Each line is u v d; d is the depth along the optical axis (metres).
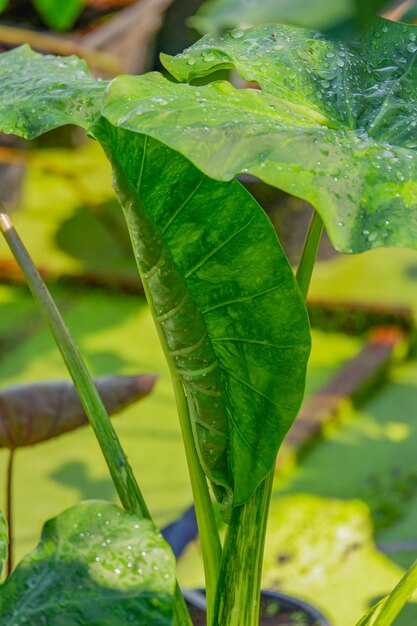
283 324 1.87
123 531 1.79
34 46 5.00
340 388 3.76
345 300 4.30
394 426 3.65
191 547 2.75
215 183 1.85
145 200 1.87
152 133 1.75
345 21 1.14
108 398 2.26
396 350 4.07
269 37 1.95
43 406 2.25
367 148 1.78
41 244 5.02
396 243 1.71
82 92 1.94
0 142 5.22
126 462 1.96
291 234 4.61
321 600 2.66
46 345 4.22
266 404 1.90
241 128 1.75
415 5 1.40
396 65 1.94
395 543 2.94
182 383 1.90
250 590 1.96
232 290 1.88
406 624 2.50
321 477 3.31
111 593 1.75
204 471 1.93
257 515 1.95
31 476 3.28
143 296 4.64
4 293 4.65
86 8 5.74
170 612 1.74
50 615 1.74
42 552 1.78
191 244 1.88
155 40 5.30
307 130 1.78
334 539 2.94
